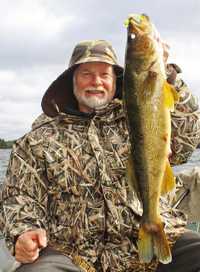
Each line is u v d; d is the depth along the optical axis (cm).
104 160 82
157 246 68
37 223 80
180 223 83
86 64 91
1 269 100
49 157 85
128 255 78
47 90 92
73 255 77
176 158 93
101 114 89
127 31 73
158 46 71
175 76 88
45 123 91
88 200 81
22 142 90
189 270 71
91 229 78
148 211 70
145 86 70
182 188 133
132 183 74
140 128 71
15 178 86
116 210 79
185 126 88
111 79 94
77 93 96
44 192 87
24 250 71
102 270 79
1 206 85
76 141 86
